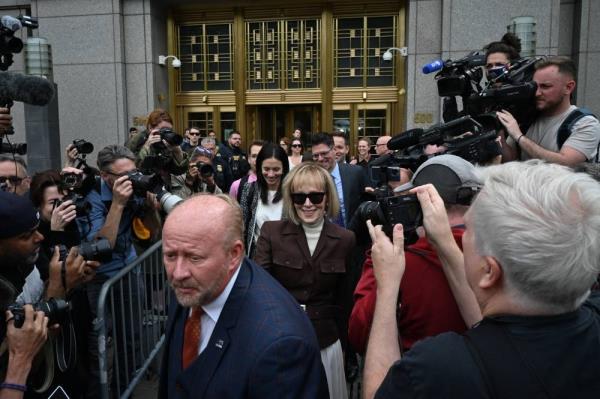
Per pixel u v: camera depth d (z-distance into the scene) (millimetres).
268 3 10453
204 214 1455
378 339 1368
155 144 3625
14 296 1864
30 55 6934
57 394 2064
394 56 10273
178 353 1615
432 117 9648
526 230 975
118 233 3078
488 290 1077
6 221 1883
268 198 3758
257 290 1517
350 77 10531
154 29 10414
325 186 2760
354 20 10359
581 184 1012
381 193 1758
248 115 11047
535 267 959
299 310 1542
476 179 1521
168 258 1458
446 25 9250
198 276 1432
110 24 10148
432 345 1034
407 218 1525
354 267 2787
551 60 2533
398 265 1464
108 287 2686
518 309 1017
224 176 7543
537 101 2551
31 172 9133
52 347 2020
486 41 9117
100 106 10359
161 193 2939
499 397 939
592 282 981
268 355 1367
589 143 2424
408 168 2434
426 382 987
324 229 2721
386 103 10438
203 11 10727
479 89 2789
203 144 7301
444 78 2719
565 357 958
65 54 10328
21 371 1703
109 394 2920
